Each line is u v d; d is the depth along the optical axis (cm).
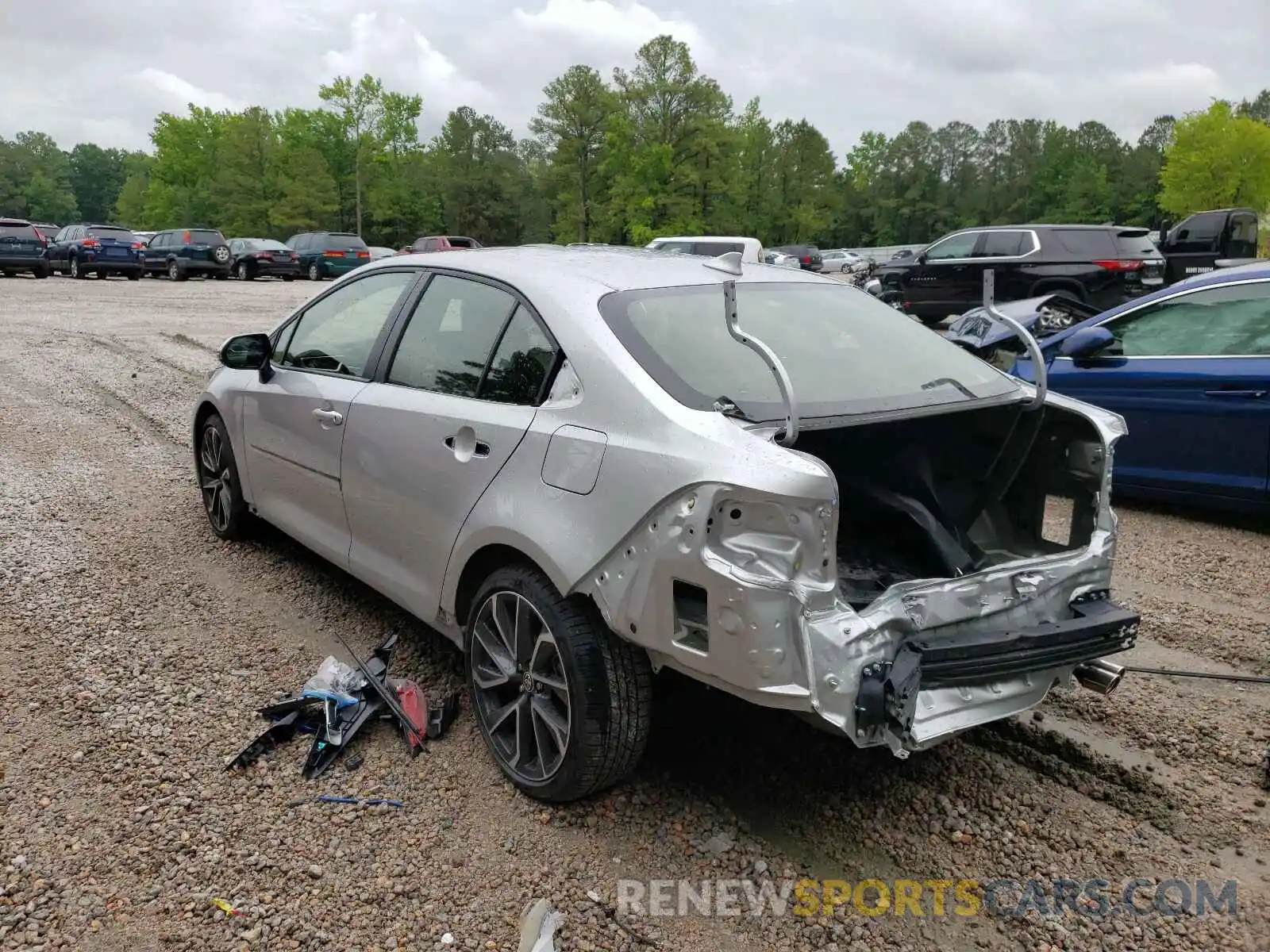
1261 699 371
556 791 286
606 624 269
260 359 441
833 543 230
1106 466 304
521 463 290
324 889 257
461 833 282
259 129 7250
